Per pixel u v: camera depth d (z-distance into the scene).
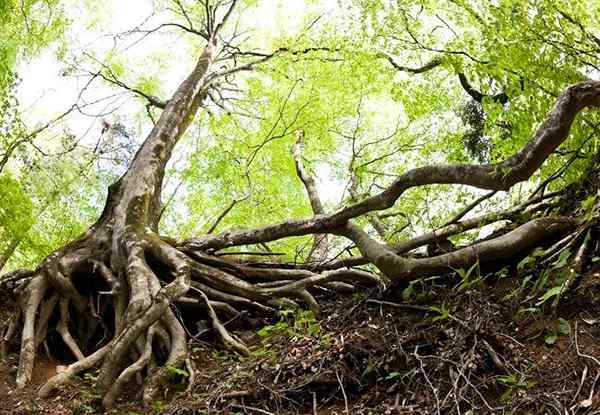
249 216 18.02
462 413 5.67
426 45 12.73
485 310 6.73
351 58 14.27
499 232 8.62
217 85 16.45
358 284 9.48
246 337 9.07
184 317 9.53
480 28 11.12
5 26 13.77
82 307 9.76
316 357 7.07
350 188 15.42
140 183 10.77
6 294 10.72
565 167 8.62
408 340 6.74
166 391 7.70
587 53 9.78
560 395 5.39
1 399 8.07
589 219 7.01
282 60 15.88
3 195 12.85
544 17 9.74
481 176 7.34
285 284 9.48
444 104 15.24
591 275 6.64
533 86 9.80
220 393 7.05
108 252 10.01
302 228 9.36
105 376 7.91
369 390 6.59
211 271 9.60
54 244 14.98
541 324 6.31
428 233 8.66
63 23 14.64
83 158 16.50
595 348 5.75
